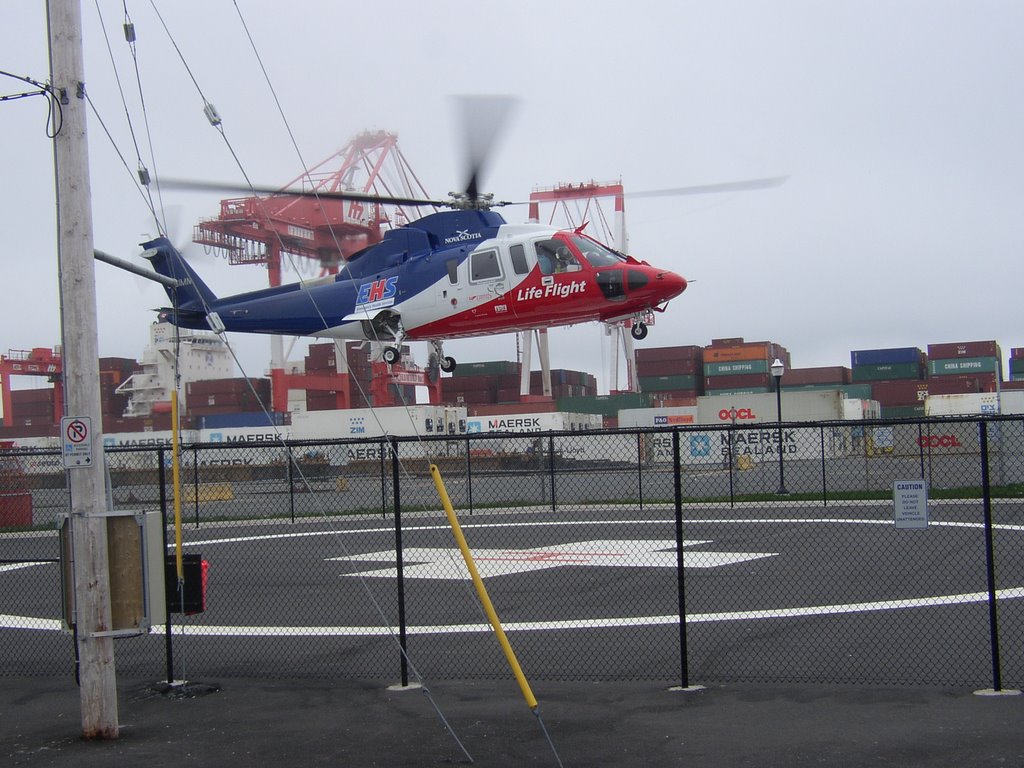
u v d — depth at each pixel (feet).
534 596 45.68
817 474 110.93
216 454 139.33
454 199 69.10
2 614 46.42
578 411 229.04
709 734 23.35
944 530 64.85
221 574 56.39
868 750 21.59
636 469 83.71
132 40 34.47
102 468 25.52
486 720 25.39
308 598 47.37
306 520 89.61
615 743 22.94
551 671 31.01
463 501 101.40
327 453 132.67
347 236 192.44
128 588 25.23
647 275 62.34
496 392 262.47
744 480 110.42
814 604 40.68
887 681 28.02
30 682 32.17
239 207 182.19
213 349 267.80
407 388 222.07
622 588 46.93
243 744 24.04
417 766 21.93
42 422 287.07
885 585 44.68
